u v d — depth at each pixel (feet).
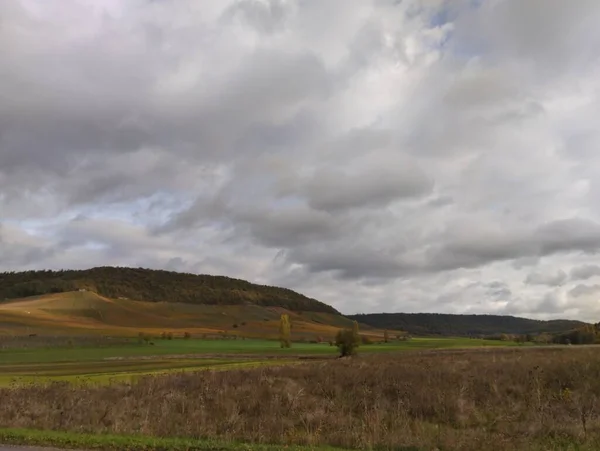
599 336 348.59
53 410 56.29
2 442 38.09
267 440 40.37
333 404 57.82
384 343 439.63
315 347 414.41
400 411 50.78
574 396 57.26
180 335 536.42
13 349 358.02
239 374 90.43
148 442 37.63
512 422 47.39
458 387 65.77
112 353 325.83
